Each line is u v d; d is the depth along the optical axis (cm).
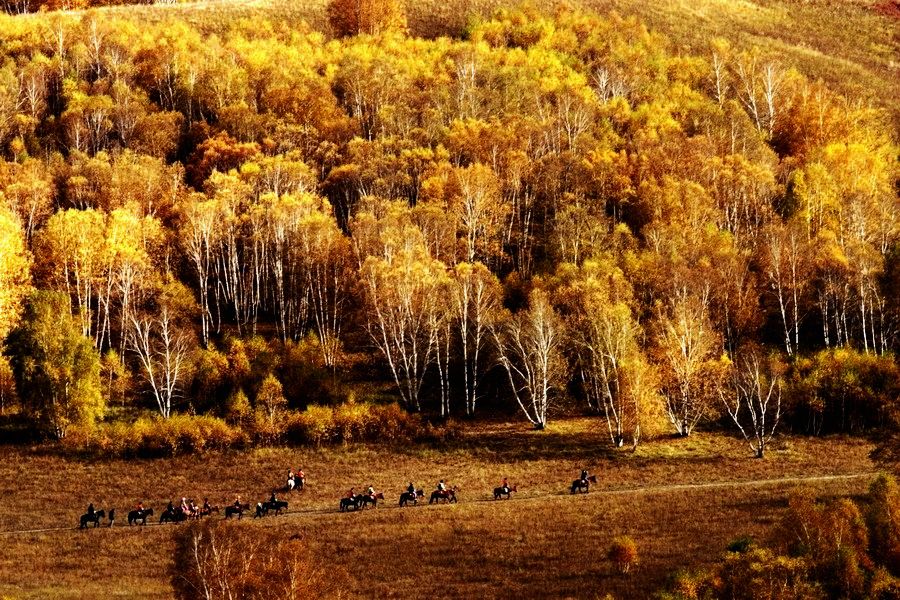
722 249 9081
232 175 10256
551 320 8050
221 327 9294
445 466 7138
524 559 5634
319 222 9206
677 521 6006
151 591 5197
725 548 5462
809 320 9338
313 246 9150
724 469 6912
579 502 6344
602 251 9356
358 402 8194
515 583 5369
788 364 8244
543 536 5897
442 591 5284
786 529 5291
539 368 7906
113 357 8262
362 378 8712
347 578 5297
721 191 10481
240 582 4756
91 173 10194
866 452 7125
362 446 7512
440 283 8512
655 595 5022
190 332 8569
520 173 10706
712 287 8725
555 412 8269
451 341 8869
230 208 9738
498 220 10138
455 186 10112
